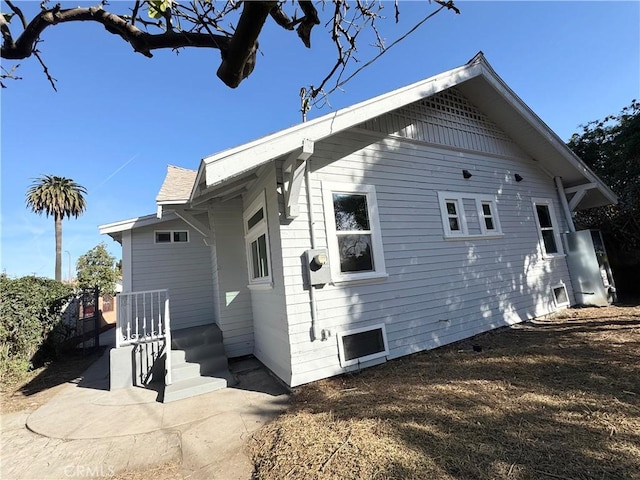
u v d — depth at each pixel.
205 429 3.58
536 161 9.00
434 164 6.77
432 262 6.25
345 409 3.54
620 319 6.67
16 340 6.74
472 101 7.78
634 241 10.31
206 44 1.87
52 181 25.02
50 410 4.61
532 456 2.39
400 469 2.35
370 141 5.92
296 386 4.48
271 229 5.14
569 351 4.90
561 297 8.49
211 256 8.69
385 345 5.32
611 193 9.17
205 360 5.54
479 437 2.71
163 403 4.50
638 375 3.74
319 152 5.30
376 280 5.46
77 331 9.34
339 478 2.33
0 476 2.93
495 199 7.71
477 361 4.89
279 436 3.13
